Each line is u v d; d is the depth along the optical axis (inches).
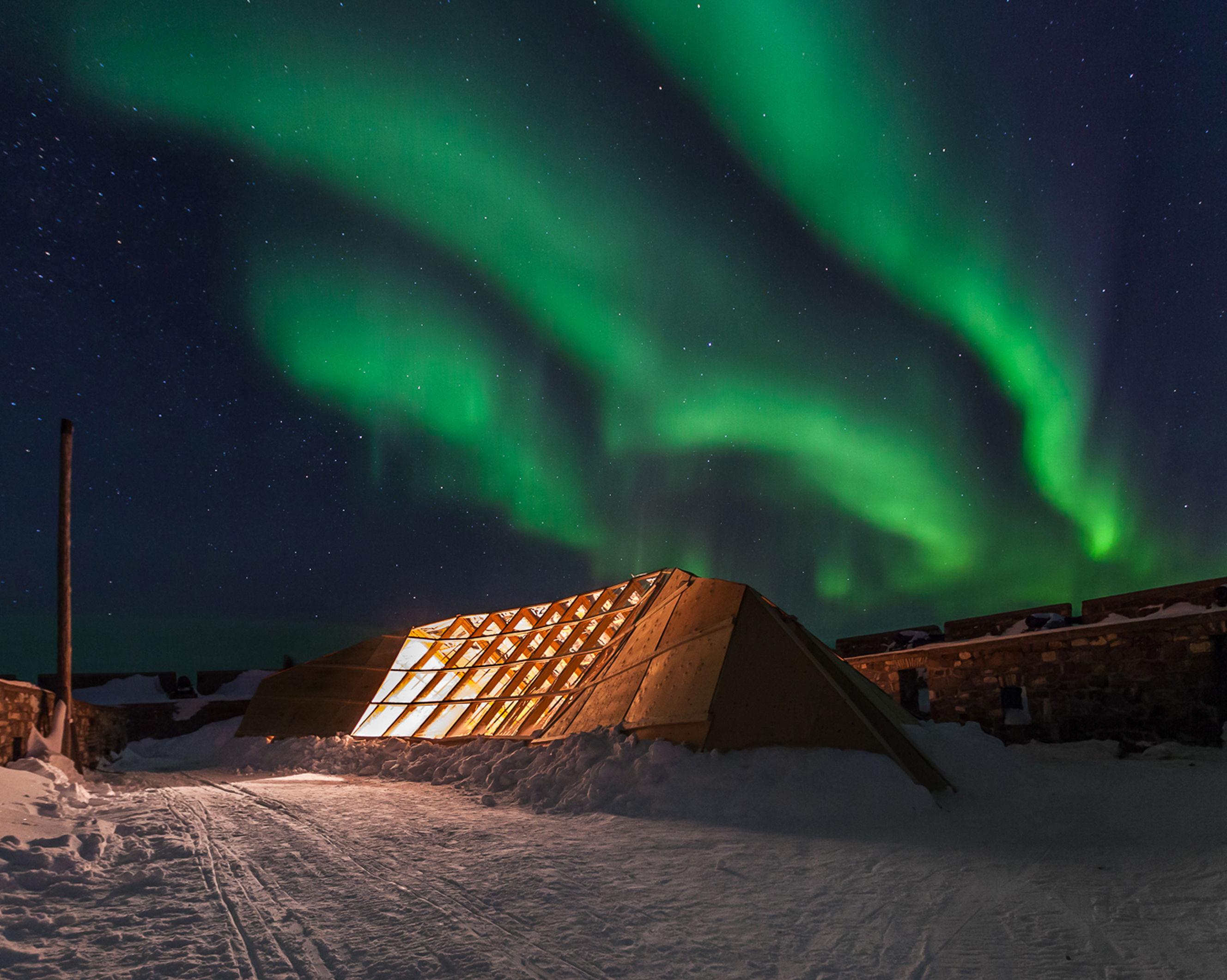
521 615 737.0
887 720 362.6
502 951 155.1
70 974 143.5
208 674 1066.1
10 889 201.2
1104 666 522.6
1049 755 504.7
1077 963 145.9
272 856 246.1
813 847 256.2
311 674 765.3
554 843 266.4
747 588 426.6
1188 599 526.9
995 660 610.2
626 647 508.1
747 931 167.9
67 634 603.5
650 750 369.1
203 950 156.9
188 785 493.7
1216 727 454.6
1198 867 210.1
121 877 218.1
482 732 568.1
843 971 144.4
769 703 364.5
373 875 220.4
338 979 140.6
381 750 581.3
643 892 200.7
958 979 139.1
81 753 623.2
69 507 612.7
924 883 207.5
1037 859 230.1
